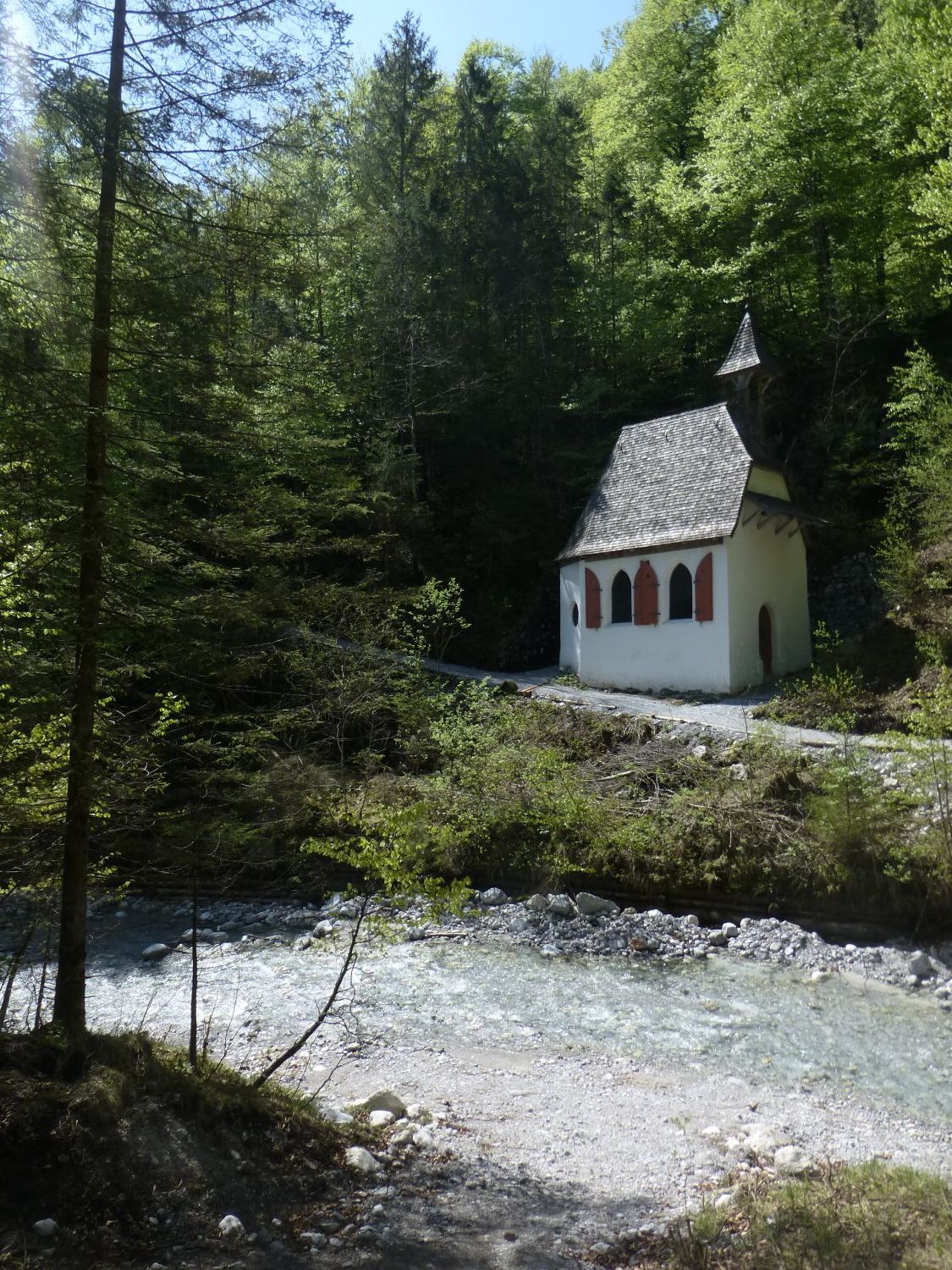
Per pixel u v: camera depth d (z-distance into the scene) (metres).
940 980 12.04
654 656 26.28
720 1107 8.34
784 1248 5.04
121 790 7.37
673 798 16.33
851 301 35.69
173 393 7.11
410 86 38.22
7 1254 4.69
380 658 14.28
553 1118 7.98
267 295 7.38
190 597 7.33
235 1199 5.66
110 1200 5.30
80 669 6.84
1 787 6.82
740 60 36.34
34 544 6.68
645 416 37.34
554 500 34.88
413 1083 8.80
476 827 16.11
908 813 13.95
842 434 31.22
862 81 33.56
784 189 34.56
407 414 32.06
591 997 11.52
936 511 24.52
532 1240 5.62
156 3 6.56
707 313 38.59
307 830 16.17
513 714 20.80
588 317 39.28
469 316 37.38
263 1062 9.23
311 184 7.33
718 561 25.14
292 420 7.49
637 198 41.09
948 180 24.75
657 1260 5.33
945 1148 7.48
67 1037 6.40
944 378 28.55
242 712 10.17
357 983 11.98
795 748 17.12
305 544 7.77
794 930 13.73
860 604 28.23
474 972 12.45
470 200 38.22
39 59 6.33
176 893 16.50
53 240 6.50
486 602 32.69
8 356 6.11
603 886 15.48
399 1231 5.60
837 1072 9.29
